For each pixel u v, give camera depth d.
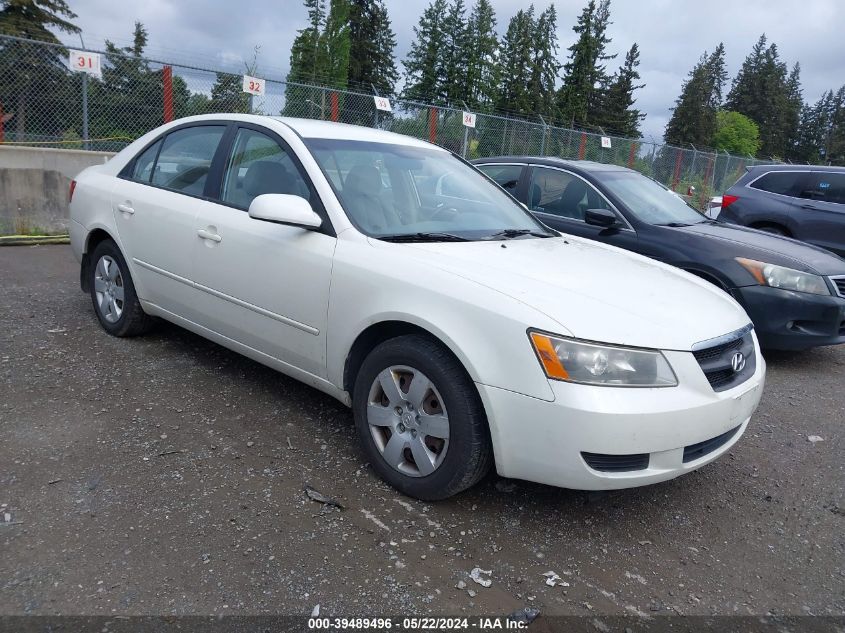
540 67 59.47
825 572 2.82
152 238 4.32
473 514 2.99
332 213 3.41
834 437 4.34
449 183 4.17
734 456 3.94
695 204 20.03
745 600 2.59
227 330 3.94
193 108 10.70
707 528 3.10
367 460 3.34
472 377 2.76
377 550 2.66
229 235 3.79
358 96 12.23
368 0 54.44
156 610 2.24
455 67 50.91
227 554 2.56
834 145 90.81
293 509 2.90
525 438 2.69
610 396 2.60
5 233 8.51
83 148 10.04
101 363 4.38
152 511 2.79
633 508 3.21
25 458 3.13
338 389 3.37
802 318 5.47
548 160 6.83
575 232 6.30
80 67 9.52
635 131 67.06
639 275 3.44
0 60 9.39
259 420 3.75
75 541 2.56
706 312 3.13
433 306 2.89
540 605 2.44
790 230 9.10
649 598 2.55
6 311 5.36
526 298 2.78
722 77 86.50
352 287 3.18
